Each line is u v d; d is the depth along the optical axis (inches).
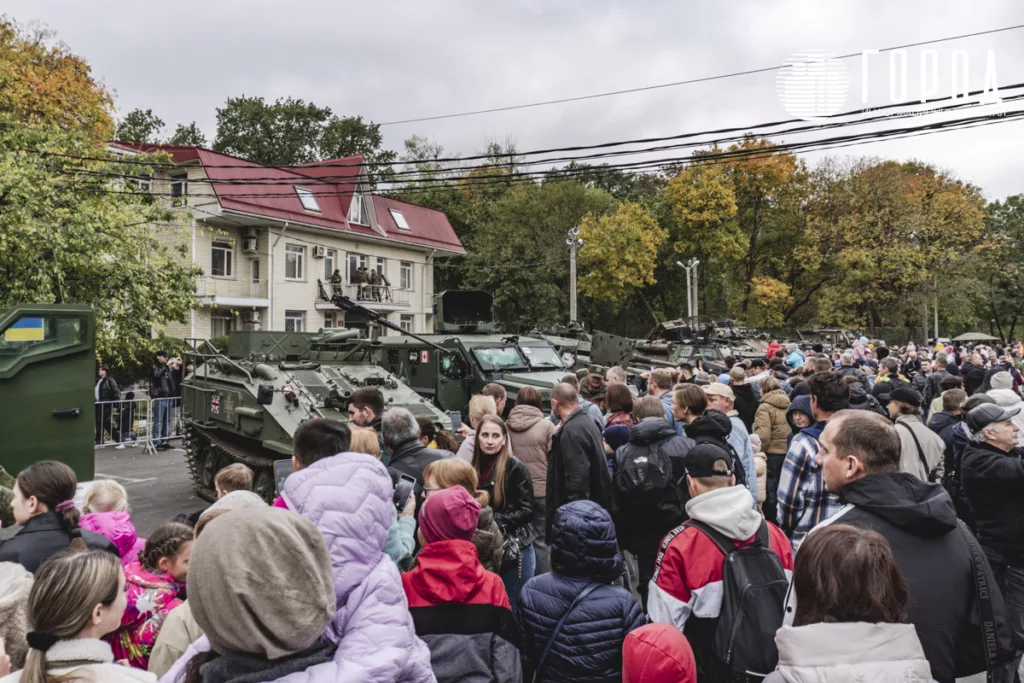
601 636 128.0
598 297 1598.2
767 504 311.1
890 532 115.3
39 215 560.4
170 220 698.2
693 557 128.9
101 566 93.7
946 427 264.5
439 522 129.0
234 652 72.0
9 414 279.9
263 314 1104.8
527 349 578.6
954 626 110.0
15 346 281.9
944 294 1654.8
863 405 287.0
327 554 77.4
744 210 1758.1
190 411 485.4
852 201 1727.4
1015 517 173.5
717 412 206.7
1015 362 1005.8
